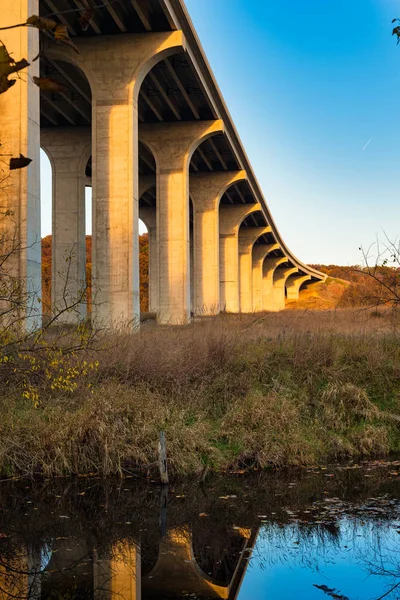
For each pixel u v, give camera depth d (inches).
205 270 2150.6
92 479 464.4
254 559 312.5
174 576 292.4
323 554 317.1
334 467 516.4
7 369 464.8
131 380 581.9
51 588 281.1
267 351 687.7
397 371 666.8
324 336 717.9
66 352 456.4
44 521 372.5
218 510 394.3
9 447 468.4
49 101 1508.4
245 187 2416.3
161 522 371.6
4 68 60.4
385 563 303.6
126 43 1190.3
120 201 1180.5
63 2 1062.4
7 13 770.8
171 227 1667.1
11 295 463.5
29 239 772.0
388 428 597.3
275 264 4377.5
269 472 498.9
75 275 1696.6
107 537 346.3
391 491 438.9
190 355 631.2
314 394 629.9
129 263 1173.7
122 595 269.4
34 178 793.6
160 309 1660.9
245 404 575.2
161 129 1683.1
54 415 506.9
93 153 1194.6
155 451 486.9
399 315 802.2
